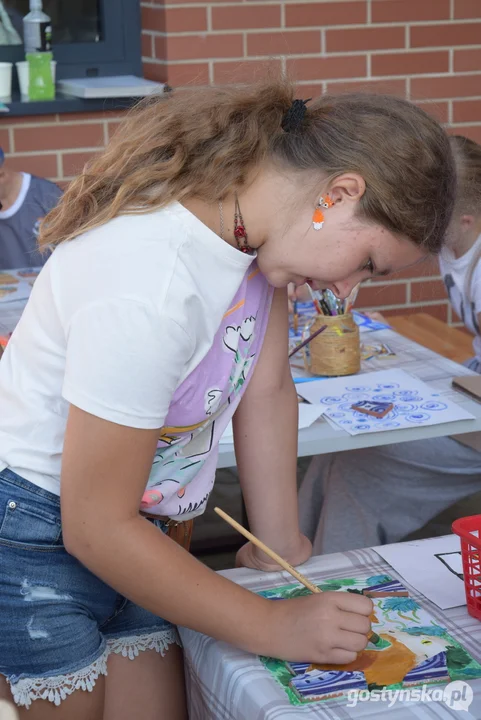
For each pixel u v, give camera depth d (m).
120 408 1.01
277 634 1.14
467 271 2.40
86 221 1.12
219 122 1.12
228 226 1.12
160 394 1.04
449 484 2.28
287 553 1.39
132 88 3.58
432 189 1.09
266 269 1.17
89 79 3.78
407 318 3.79
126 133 1.20
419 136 1.09
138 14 3.83
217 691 1.17
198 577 1.11
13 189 3.22
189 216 1.09
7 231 3.23
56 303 1.09
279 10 3.63
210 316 1.11
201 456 1.33
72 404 1.03
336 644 1.11
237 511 3.01
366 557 1.41
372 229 1.09
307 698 1.06
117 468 1.04
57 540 1.17
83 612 1.22
